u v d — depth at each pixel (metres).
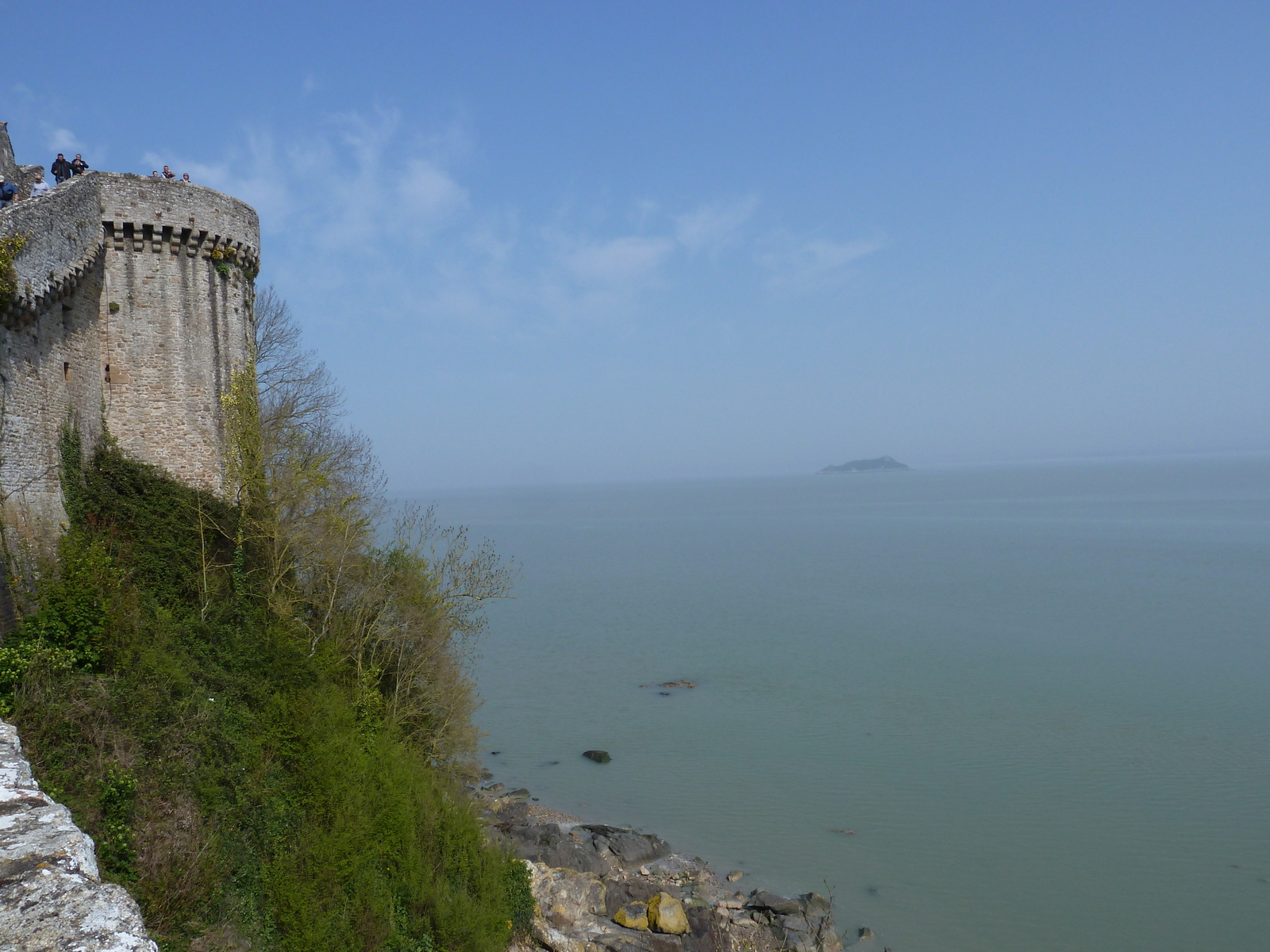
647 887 37.94
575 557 183.38
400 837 29.00
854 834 44.81
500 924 30.25
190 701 25.61
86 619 24.27
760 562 164.38
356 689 36.16
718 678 75.75
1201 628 88.25
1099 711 62.34
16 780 14.59
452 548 47.28
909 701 66.56
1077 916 36.53
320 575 40.28
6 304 24.89
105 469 32.31
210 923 21.75
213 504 35.19
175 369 35.12
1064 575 128.50
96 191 33.09
